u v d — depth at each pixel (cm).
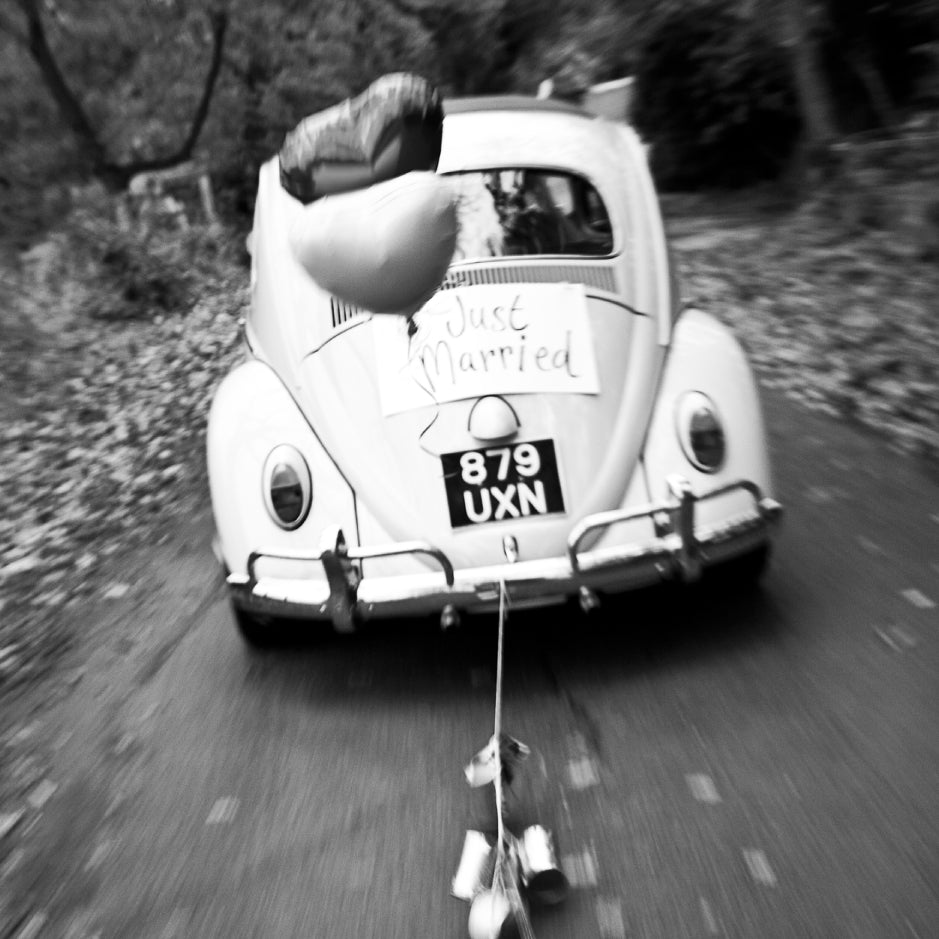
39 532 676
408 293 264
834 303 1005
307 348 424
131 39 2266
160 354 1214
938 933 260
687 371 416
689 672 402
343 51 2712
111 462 819
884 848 294
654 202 491
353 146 252
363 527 388
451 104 522
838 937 262
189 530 639
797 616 440
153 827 337
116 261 1510
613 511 386
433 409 394
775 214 1631
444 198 260
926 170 1154
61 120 2202
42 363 1163
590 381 404
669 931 269
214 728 396
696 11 1867
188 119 2516
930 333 835
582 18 2489
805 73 1476
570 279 430
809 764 338
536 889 276
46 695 444
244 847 322
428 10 3450
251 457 404
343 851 315
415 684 413
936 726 353
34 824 346
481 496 384
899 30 1463
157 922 291
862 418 721
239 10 2295
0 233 1856
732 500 400
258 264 492
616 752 355
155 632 494
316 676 428
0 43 2172
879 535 520
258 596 394
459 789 341
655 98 1980
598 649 426
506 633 445
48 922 295
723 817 315
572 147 484
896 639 414
